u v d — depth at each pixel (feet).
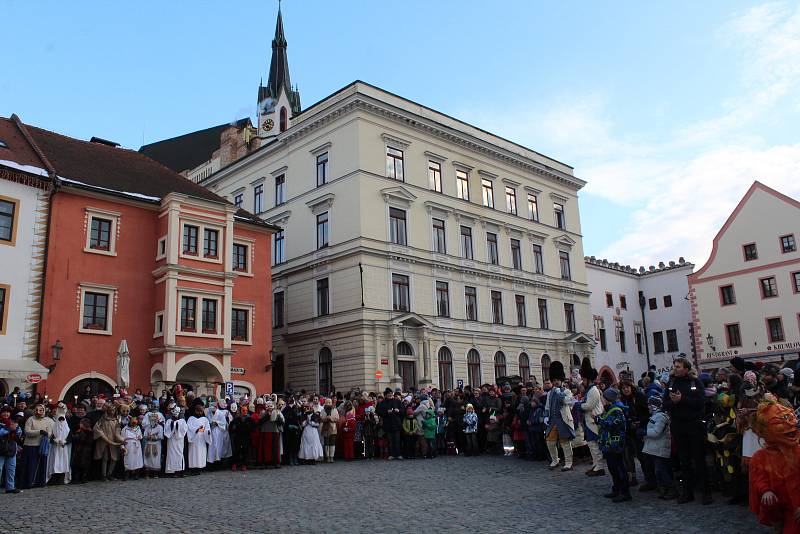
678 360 37.52
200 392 95.40
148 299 93.30
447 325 130.62
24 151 92.07
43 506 40.78
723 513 33.68
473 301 138.51
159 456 57.26
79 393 84.94
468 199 143.13
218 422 62.44
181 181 110.93
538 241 158.30
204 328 94.53
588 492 42.52
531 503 39.17
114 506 40.70
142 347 91.25
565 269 166.71
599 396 50.26
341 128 127.24
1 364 77.41
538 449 63.00
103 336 87.81
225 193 153.99
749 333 169.78
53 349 81.71
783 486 19.99
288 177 137.39
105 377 86.89
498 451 73.46
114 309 89.61
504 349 141.69
